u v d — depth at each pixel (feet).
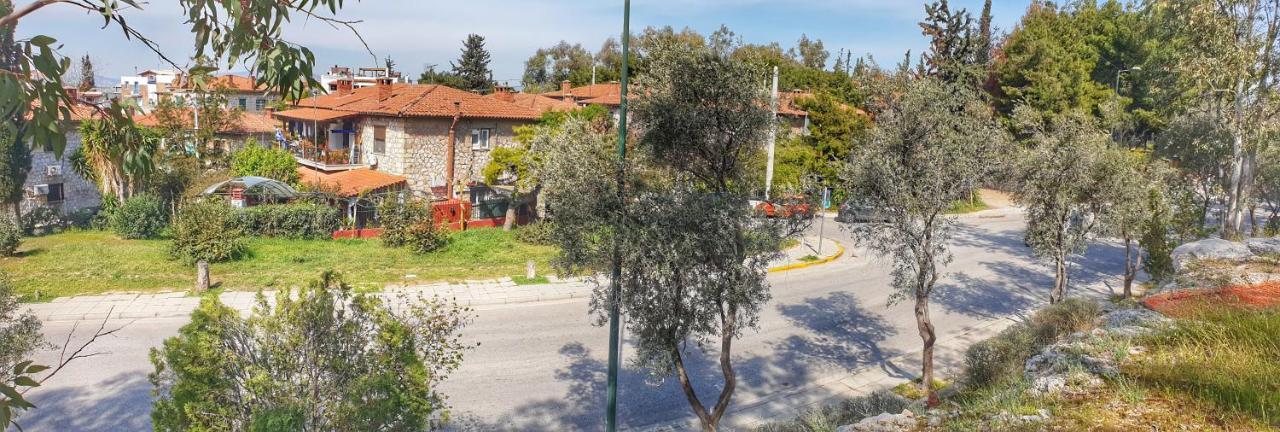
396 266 69.46
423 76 259.19
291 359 20.86
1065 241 51.75
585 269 31.73
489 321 53.52
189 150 106.63
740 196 29.91
